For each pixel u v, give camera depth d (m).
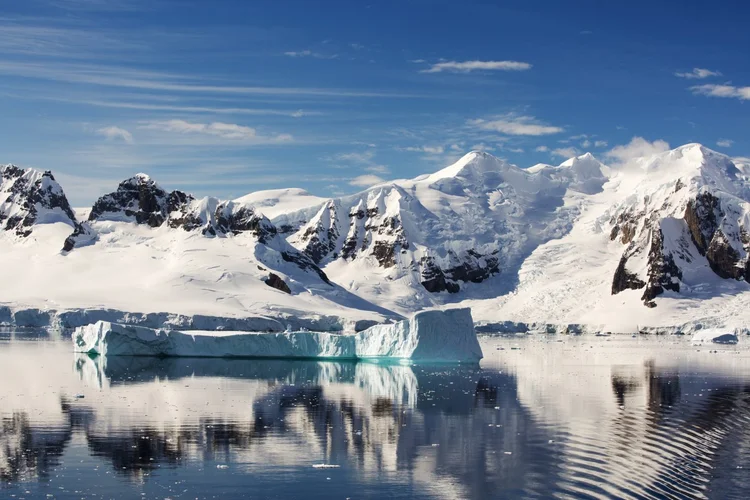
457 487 56.91
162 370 120.19
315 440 69.94
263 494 55.16
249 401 89.88
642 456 64.62
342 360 140.12
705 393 98.38
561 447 67.75
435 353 131.50
